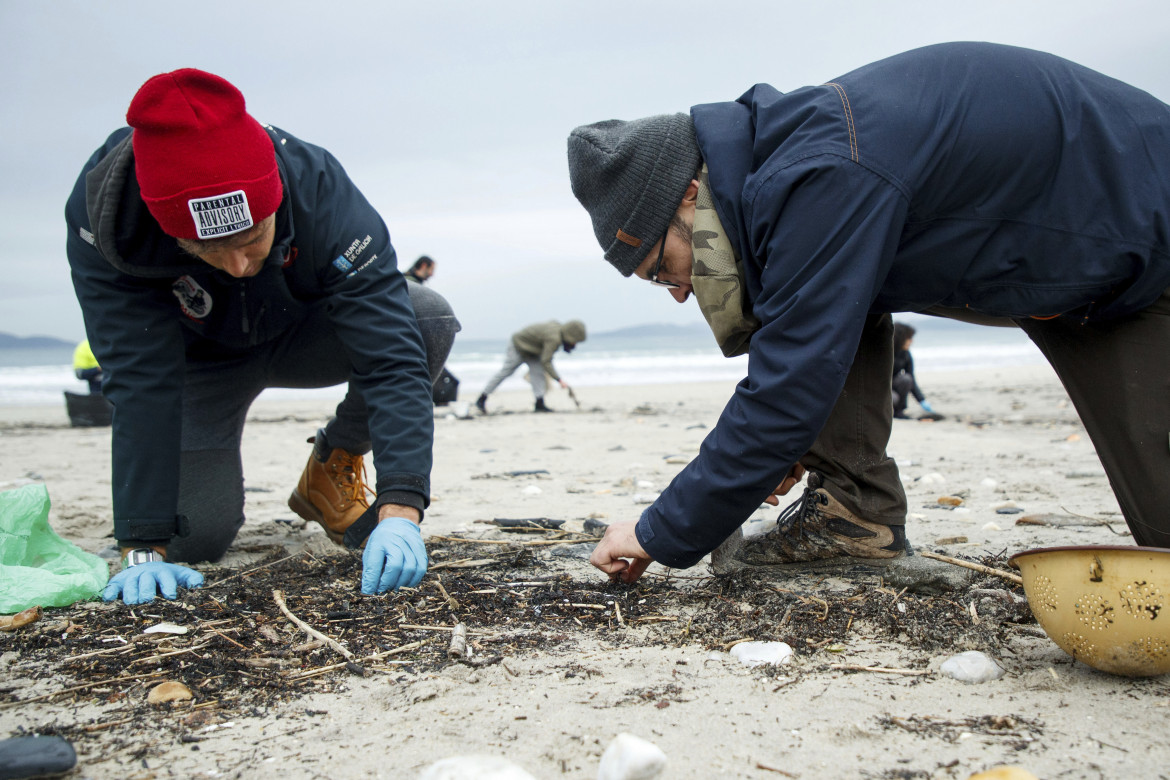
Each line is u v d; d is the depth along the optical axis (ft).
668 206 5.98
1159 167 5.62
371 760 4.57
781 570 8.30
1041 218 5.60
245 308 8.50
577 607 7.26
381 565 7.57
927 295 5.98
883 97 5.39
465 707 5.24
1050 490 14.03
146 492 7.94
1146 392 6.11
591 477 17.48
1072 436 22.99
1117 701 5.07
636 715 5.06
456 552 9.45
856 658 6.00
